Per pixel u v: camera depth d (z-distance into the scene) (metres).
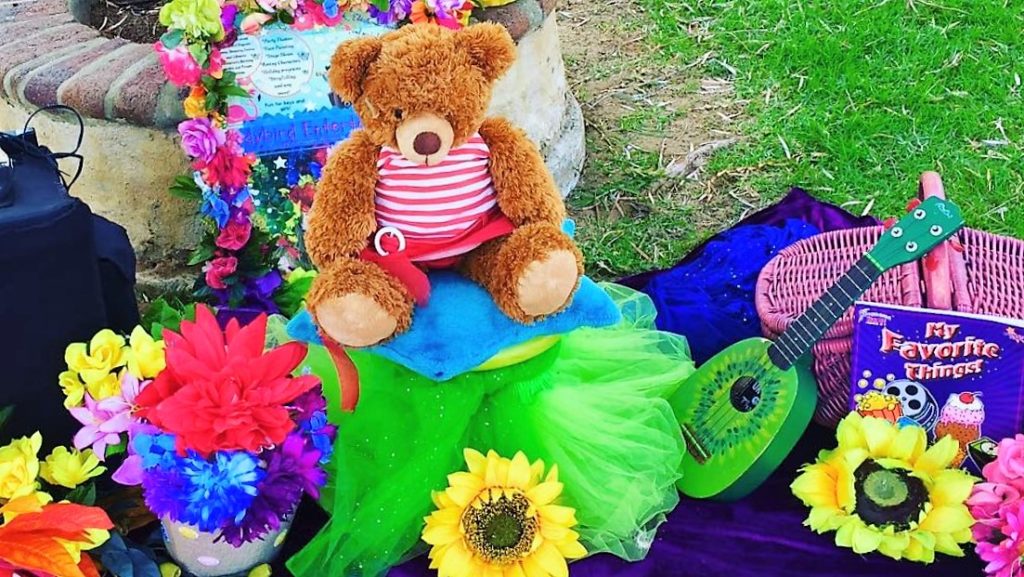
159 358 1.57
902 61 2.91
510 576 1.61
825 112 2.76
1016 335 1.66
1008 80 2.83
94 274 1.60
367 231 1.57
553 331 1.61
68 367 1.62
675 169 2.61
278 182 1.96
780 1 3.22
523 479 1.63
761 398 1.71
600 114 2.80
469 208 1.57
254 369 1.51
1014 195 2.47
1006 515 1.59
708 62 2.98
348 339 1.54
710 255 2.16
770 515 1.74
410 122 1.50
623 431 1.72
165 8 1.84
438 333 1.58
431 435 1.66
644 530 1.71
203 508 1.49
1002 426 1.70
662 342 1.89
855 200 2.49
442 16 1.96
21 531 1.46
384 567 1.69
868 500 1.67
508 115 2.32
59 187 1.60
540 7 2.28
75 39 2.15
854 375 1.72
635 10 3.27
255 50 1.89
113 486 1.69
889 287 1.77
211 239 1.96
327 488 1.73
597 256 2.37
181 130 1.89
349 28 1.92
